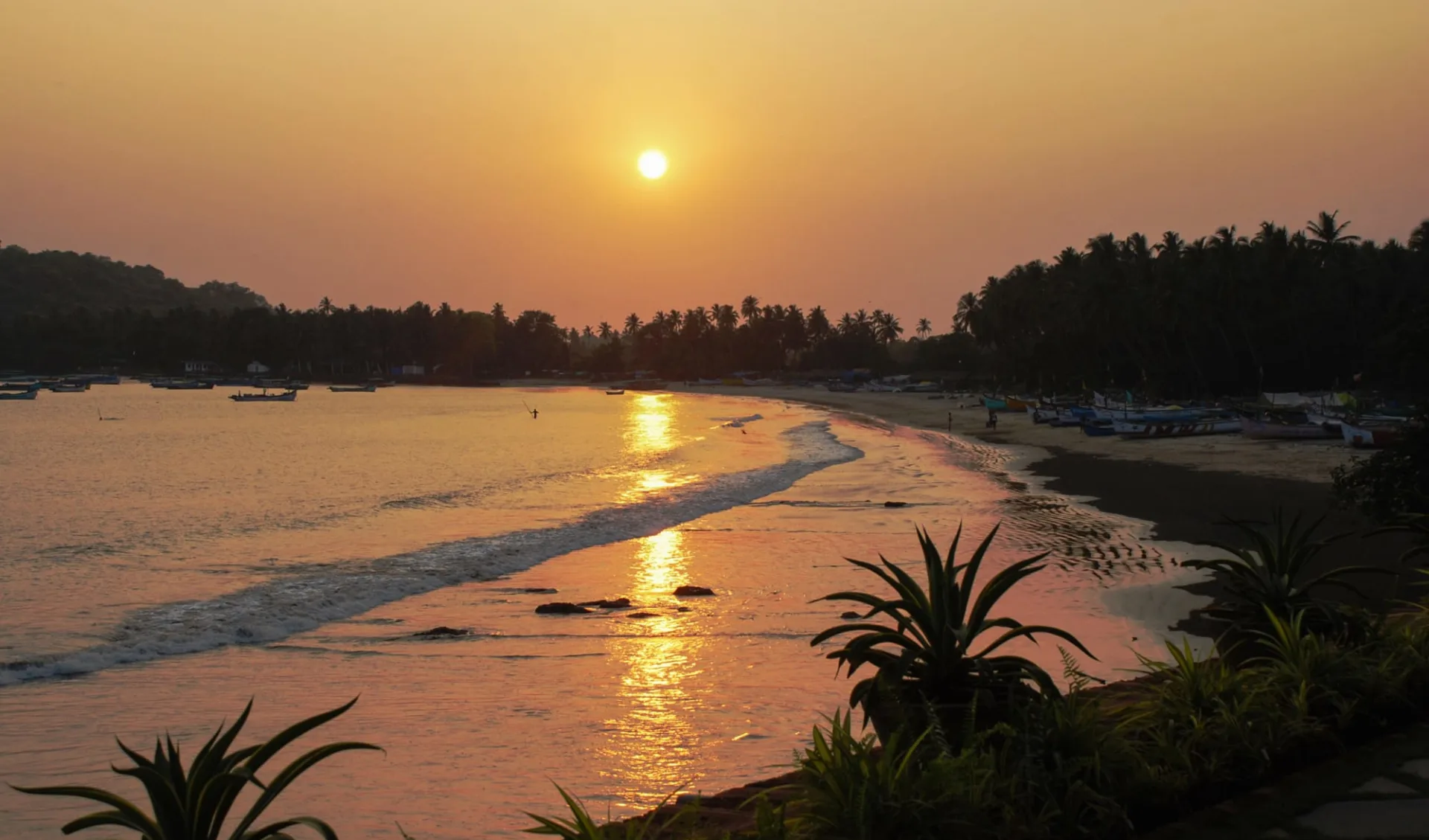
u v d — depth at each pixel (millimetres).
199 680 12594
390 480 42844
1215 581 17531
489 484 40500
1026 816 3879
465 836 7320
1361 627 6727
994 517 27328
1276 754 4844
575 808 3910
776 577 19281
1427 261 80875
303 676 12703
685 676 12242
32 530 27734
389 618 16281
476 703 11172
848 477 40719
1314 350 82312
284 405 139625
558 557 22281
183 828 3504
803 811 4172
